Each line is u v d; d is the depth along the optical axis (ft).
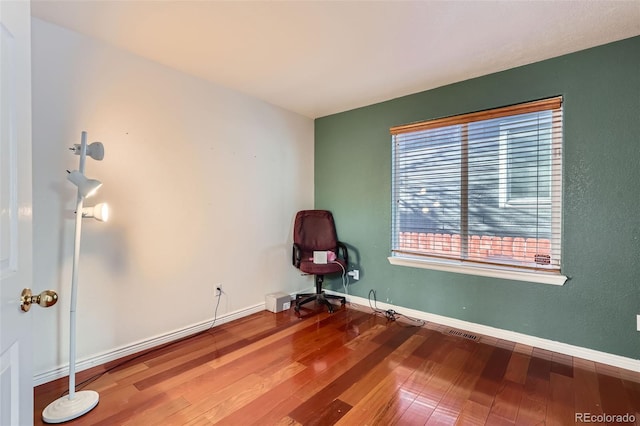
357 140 11.27
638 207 6.53
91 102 6.65
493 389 5.92
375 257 10.83
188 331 8.43
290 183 11.57
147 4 5.49
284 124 11.27
